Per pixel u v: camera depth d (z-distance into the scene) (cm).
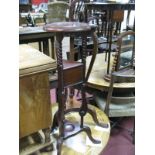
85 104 135
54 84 137
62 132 120
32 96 99
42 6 406
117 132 201
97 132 146
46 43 200
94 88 195
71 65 116
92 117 157
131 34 155
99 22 285
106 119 163
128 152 176
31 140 116
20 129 99
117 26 258
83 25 105
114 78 163
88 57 252
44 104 105
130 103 182
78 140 136
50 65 99
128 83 184
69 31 94
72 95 188
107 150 177
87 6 174
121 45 160
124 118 219
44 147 117
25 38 174
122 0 177
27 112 100
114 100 182
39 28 194
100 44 278
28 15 286
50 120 111
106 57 251
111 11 169
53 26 100
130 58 178
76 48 250
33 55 106
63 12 255
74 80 118
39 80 99
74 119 156
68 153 124
